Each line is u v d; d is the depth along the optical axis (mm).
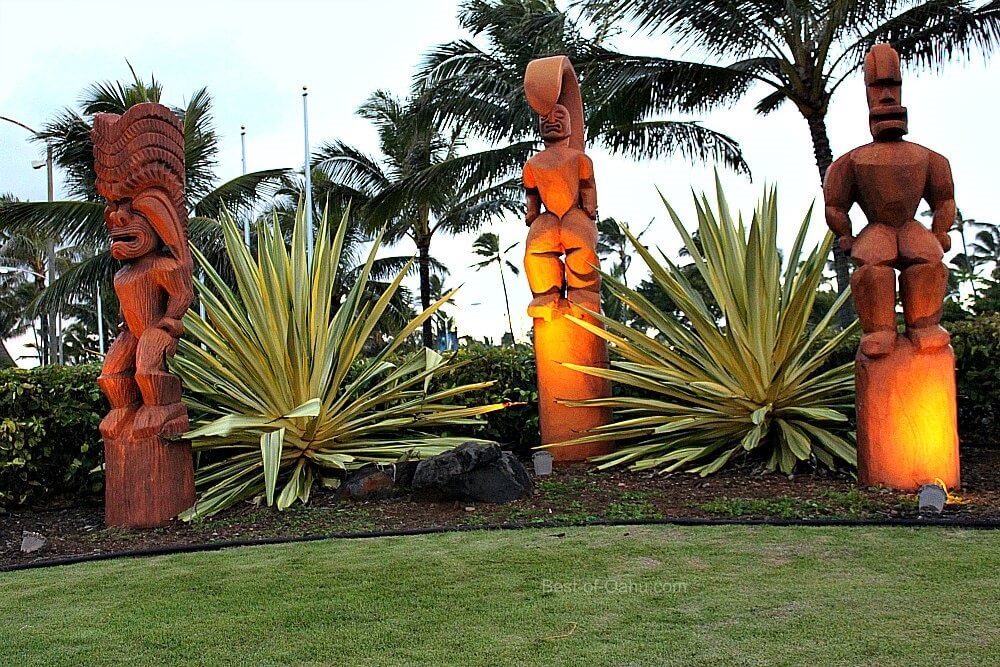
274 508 5766
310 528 5262
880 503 5027
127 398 5707
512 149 13828
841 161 5520
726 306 6289
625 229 6512
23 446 6410
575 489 5938
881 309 5398
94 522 5941
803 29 11273
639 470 6504
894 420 5344
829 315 6480
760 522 4758
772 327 6285
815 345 7395
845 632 3012
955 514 4766
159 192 5762
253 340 6129
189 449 5809
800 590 3494
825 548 4125
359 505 5746
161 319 5797
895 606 3248
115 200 5750
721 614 3258
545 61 7262
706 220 6555
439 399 7164
